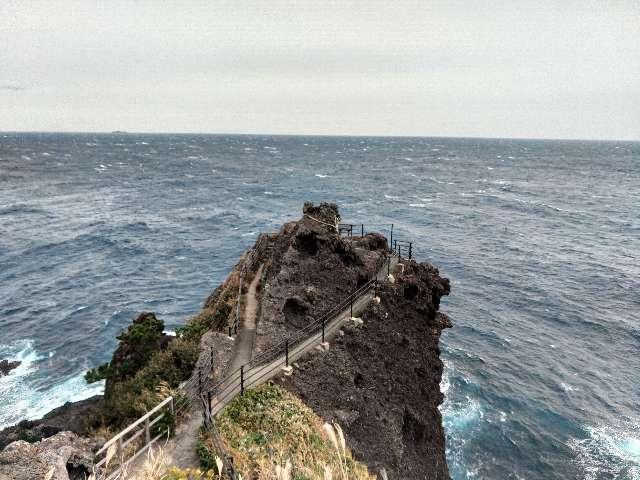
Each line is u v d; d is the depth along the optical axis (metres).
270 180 132.88
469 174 166.25
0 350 33.50
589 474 24.02
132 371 17.08
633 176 165.50
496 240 70.00
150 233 68.06
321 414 14.13
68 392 28.12
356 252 23.89
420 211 90.62
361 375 16.89
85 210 83.50
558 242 69.62
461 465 24.34
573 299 47.31
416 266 26.39
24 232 66.50
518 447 25.84
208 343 16.02
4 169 140.00
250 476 10.19
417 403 18.61
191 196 101.81
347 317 19.25
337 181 133.50
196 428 12.25
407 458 15.80
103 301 42.84
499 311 44.34
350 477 10.83
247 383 14.46
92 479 8.04
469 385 31.69
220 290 24.34
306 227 22.56
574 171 182.50
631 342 38.62
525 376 33.19
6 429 23.25
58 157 196.00
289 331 17.44
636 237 73.38
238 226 73.75
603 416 28.83
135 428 12.05
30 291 45.12
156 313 40.19
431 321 24.28
